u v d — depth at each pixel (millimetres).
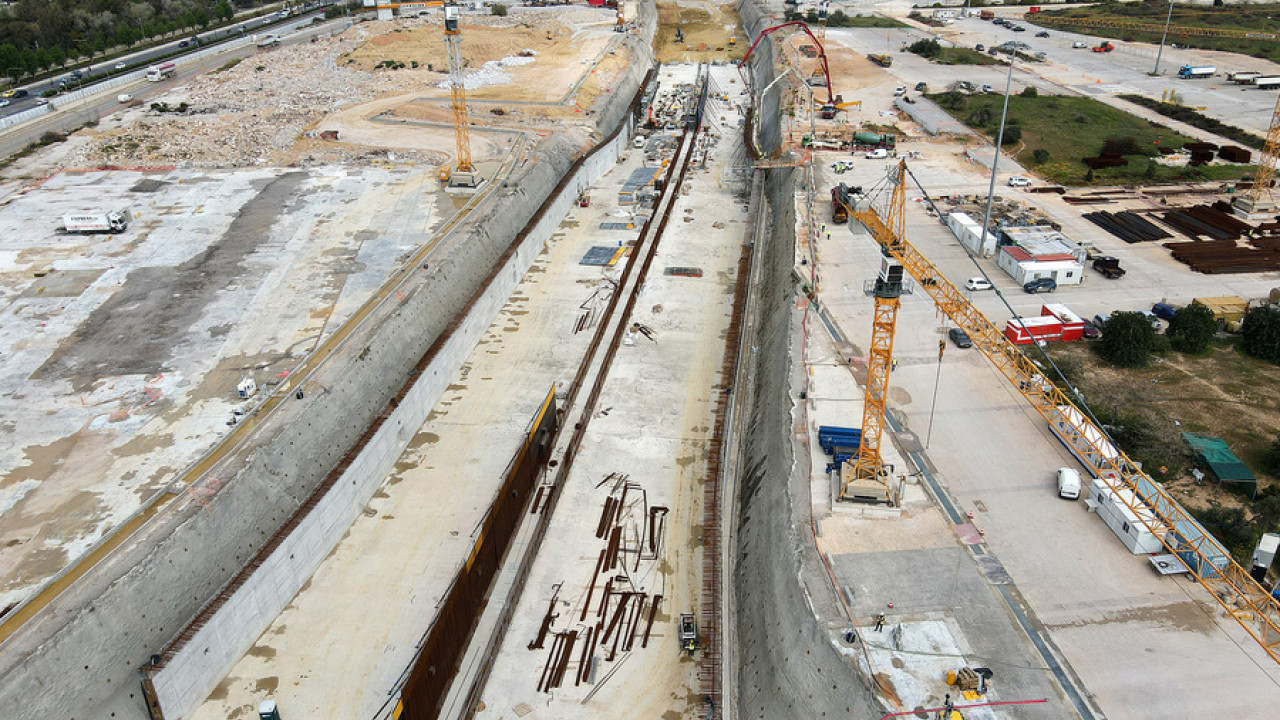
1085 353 59656
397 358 62906
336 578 48250
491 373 67438
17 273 74625
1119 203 85312
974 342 53188
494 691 41750
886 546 41375
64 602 38500
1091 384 55688
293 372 58375
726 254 87688
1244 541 42000
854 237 78000
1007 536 42156
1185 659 35188
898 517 43344
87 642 37562
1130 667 34781
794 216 82750
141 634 39812
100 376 59719
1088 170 94438
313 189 93250
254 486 47719
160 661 38750
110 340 64188
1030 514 43656
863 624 36781
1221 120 113000
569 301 77938
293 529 46625
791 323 62469
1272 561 39438
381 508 53531
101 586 39344
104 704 37625
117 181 96312
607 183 107062
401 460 57844
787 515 43688
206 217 86375
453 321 70875
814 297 65875
